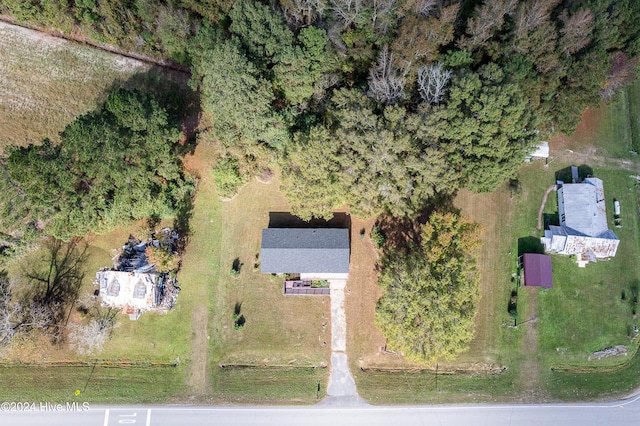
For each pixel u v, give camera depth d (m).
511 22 43.03
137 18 48.19
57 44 50.53
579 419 47.09
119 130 39.75
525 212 49.88
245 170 46.69
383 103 42.59
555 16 44.59
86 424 46.00
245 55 38.69
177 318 47.34
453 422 46.91
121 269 46.81
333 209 48.78
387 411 46.91
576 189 49.31
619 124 53.38
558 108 45.44
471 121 39.28
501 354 48.03
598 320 48.59
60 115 49.41
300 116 44.97
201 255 48.16
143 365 47.19
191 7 44.06
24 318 45.50
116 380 46.75
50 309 46.25
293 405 46.69
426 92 40.66
